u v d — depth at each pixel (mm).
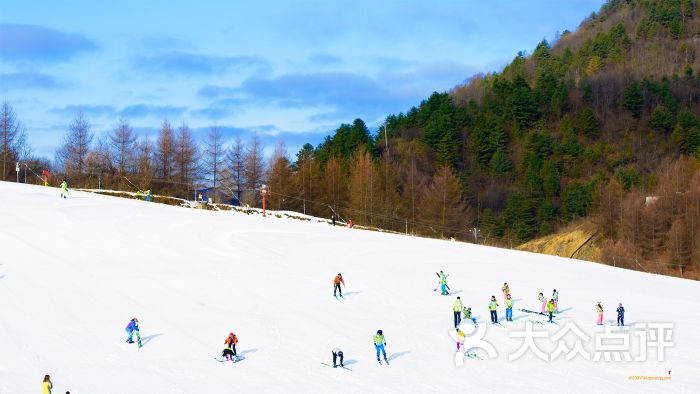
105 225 55094
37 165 104438
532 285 45406
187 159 102938
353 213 98062
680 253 93875
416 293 41031
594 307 40438
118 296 37594
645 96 173125
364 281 43156
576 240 111125
